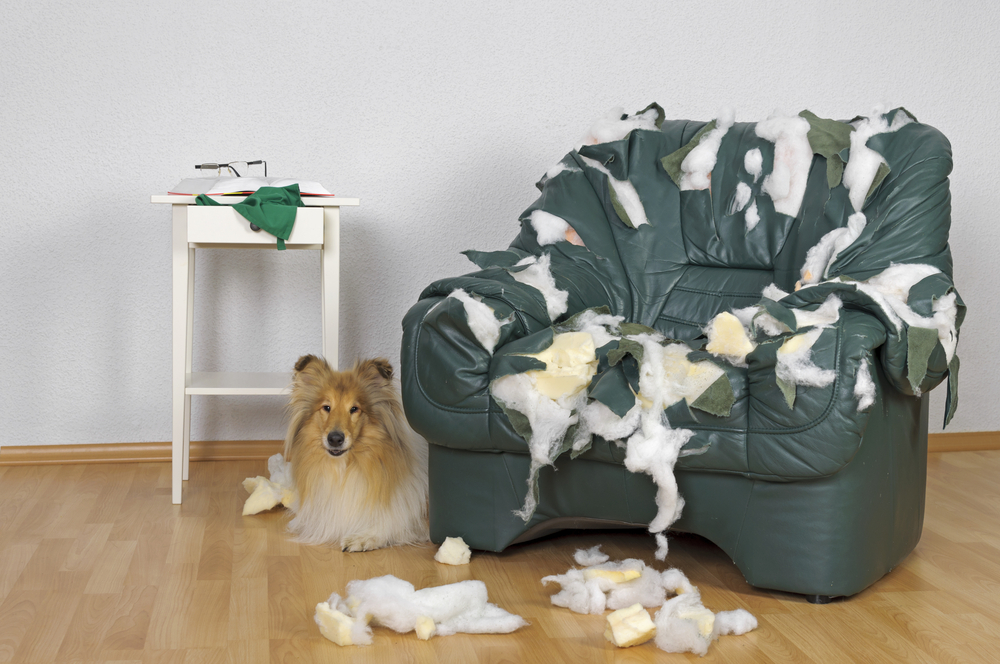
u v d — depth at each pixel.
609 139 2.46
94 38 2.70
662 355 1.77
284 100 2.81
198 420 2.89
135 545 2.05
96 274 2.79
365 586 1.67
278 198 2.31
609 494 1.86
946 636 1.62
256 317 2.88
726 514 1.79
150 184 2.78
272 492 2.33
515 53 2.90
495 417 1.87
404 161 2.89
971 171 3.12
